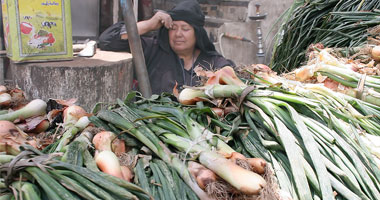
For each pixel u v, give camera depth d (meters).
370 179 1.06
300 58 2.51
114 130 1.14
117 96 2.13
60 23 2.00
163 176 0.99
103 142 1.05
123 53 2.41
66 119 1.22
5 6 1.88
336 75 1.61
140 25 2.39
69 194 0.84
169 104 1.36
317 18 2.51
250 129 1.22
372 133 1.30
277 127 1.12
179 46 2.39
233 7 3.40
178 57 2.45
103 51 2.45
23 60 1.92
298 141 1.13
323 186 0.98
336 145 1.16
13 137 1.07
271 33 3.57
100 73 1.98
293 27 2.56
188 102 1.33
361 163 1.09
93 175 0.89
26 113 1.29
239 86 1.29
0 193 0.90
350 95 1.55
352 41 2.23
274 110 1.20
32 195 0.84
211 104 1.34
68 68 1.91
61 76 1.91
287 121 1.18
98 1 2.65
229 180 0.91
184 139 1.07
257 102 1.22
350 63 1.70
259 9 3.52
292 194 1.00
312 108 1.25
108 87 2.04
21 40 1.90
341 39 2.30
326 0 2.49
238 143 1.18
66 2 2.00
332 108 1.34
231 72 1.38
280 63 2.64
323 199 0.96
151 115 1.20
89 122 1.16
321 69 1.64
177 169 1.00
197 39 2.41
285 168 1.08
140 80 2.29
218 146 1.05
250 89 1.23
